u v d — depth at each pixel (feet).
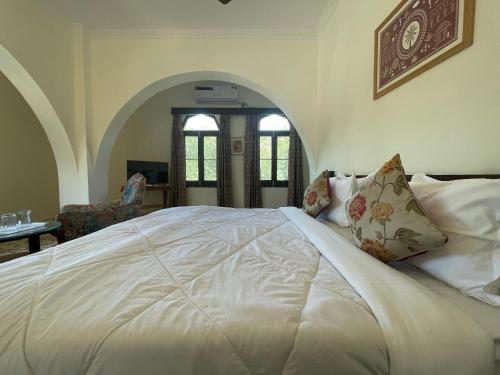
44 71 8.82
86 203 10.35
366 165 6.47
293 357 1.73
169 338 1.76
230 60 10.46
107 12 9.11
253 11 9.07
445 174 3.93
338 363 1.72
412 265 3.16
